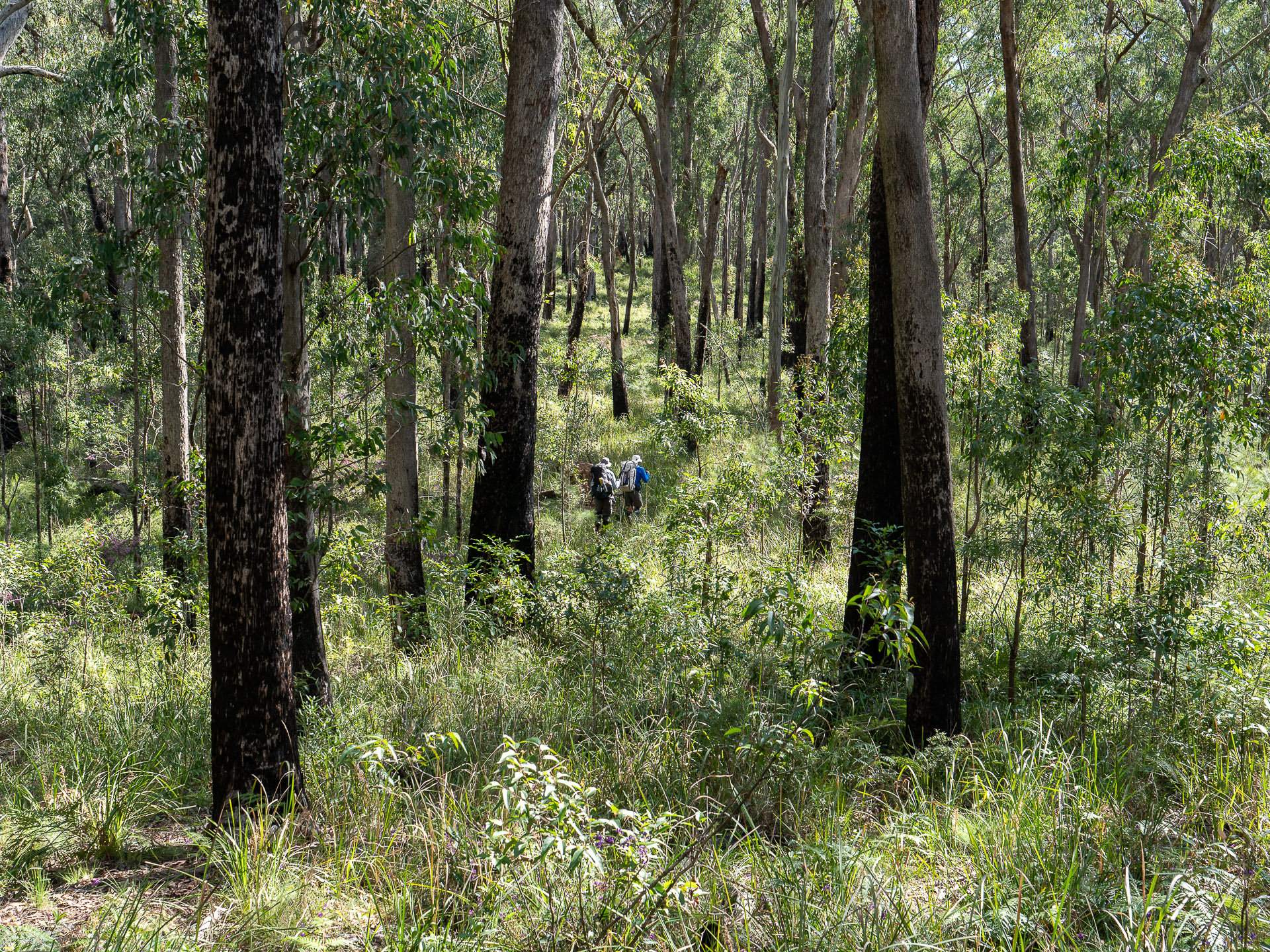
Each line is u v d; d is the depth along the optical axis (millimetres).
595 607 7461
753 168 39500
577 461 17828
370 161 6254
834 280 16094
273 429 4352
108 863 4168
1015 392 7121
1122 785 4613
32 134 22891
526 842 3381
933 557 5398
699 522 8969
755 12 16156
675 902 3379
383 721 5906
